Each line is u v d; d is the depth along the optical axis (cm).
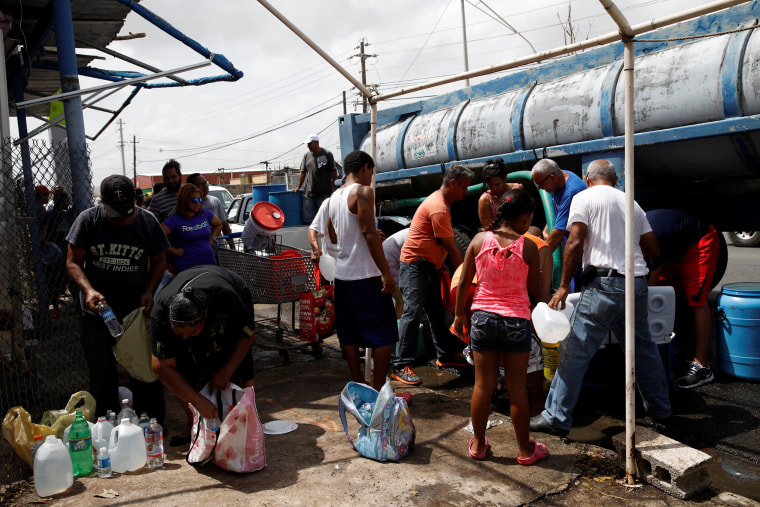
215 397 353
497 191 467
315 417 427
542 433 386
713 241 452
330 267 506
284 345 636
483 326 326
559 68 548
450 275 544
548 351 388
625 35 298
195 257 491
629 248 310
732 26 423
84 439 341
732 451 353
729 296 464
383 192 761
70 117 502
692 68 430
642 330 365
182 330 306
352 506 296
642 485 312
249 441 335
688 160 463
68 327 488
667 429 388
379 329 434
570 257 366
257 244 646
